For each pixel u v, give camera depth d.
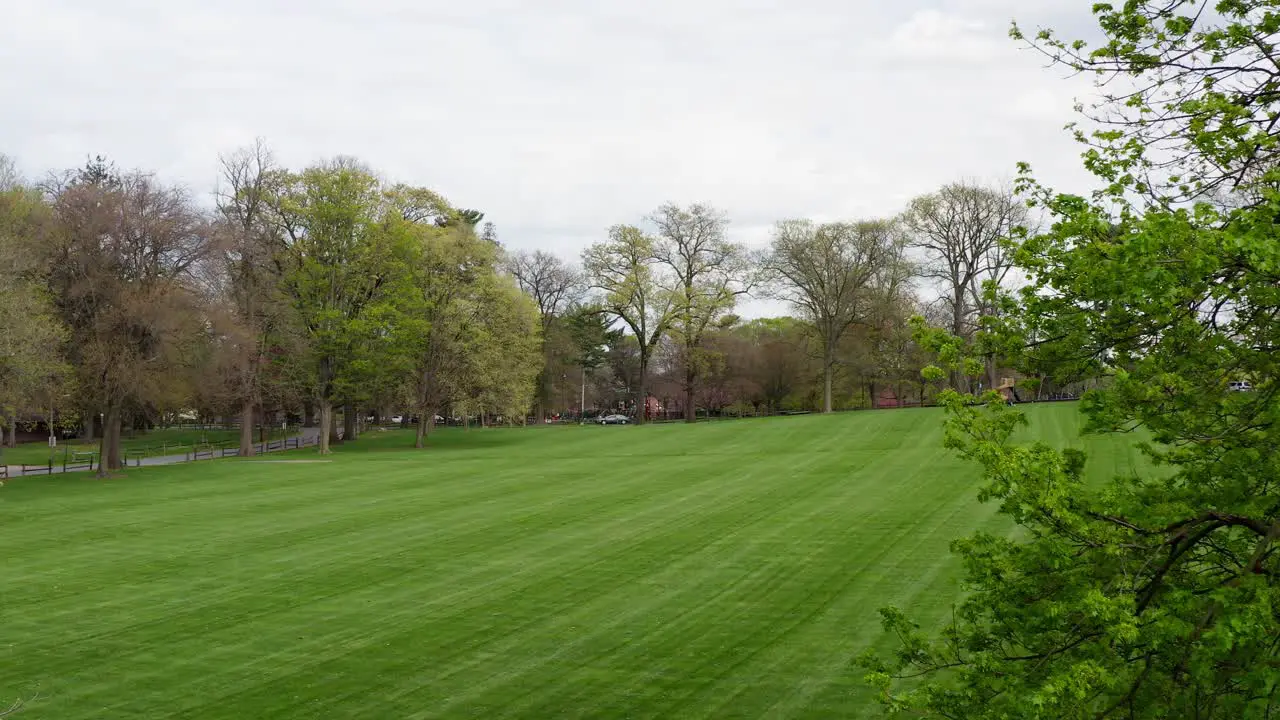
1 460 53.00
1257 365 7.90
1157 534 8.13
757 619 20.11
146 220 50.00
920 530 27.78
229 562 27.52
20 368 40.47
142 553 29.11
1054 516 8.00
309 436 87.38
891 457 44.16
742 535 28.59
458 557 27.28
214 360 53.28
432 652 18.84
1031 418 51.97
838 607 20.66
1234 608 7.24
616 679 17.02
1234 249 6.89
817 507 32.62
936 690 8.67
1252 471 8.12
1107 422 8.38
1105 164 9.05
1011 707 7.81
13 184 53.59
